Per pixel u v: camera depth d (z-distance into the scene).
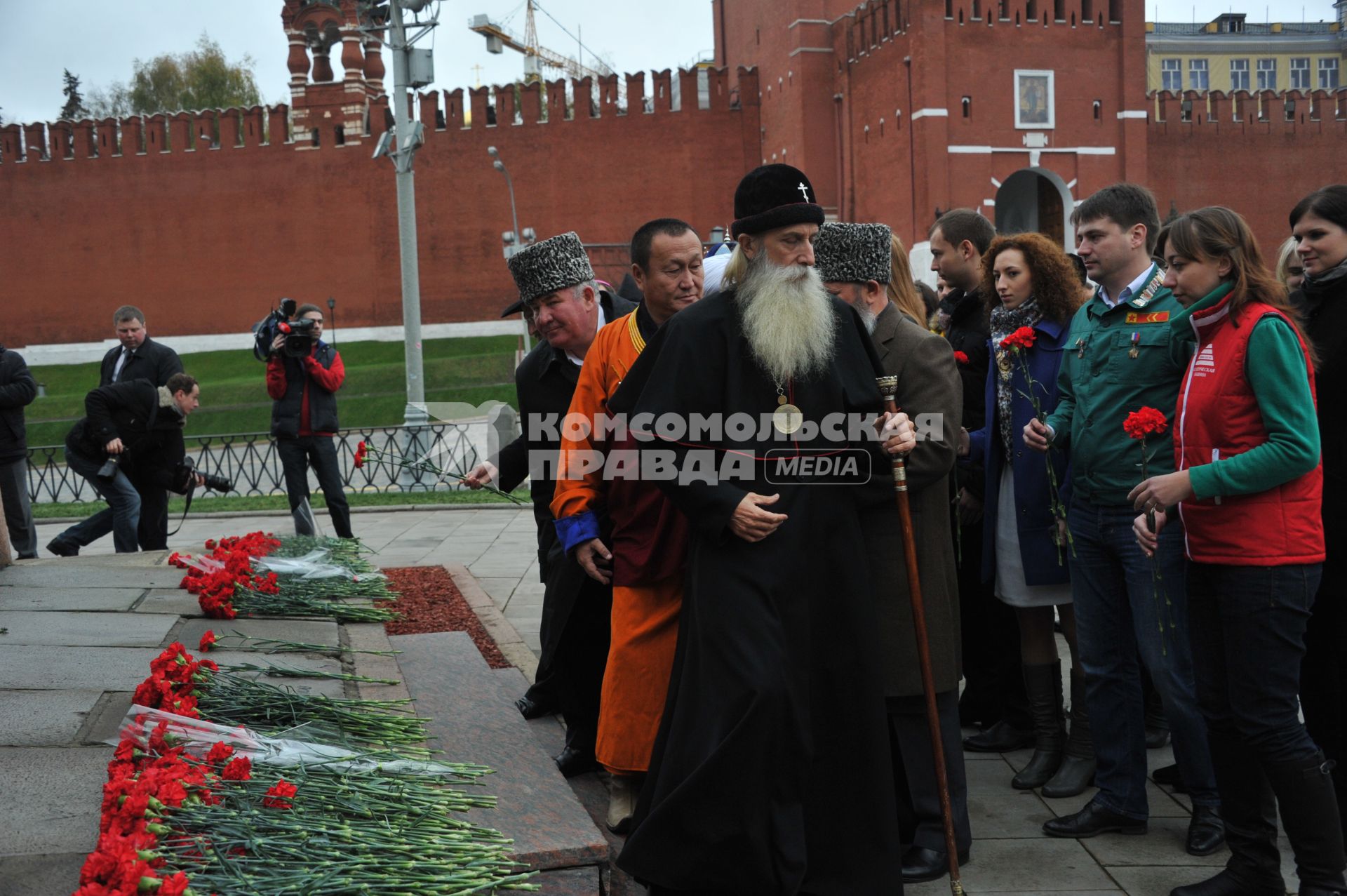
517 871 2.68
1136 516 3.39
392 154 16.03
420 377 16.27
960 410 3.28
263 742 2.91
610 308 3.92
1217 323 2.97
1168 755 4.27
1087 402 3.52
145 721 2.86
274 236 44.16
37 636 4.12
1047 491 3.81
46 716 3.21
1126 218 3.45
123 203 45.03
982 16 31.89
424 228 42.78
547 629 3.69
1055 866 3.26
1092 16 32.66
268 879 2.22
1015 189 37.25
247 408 33.25
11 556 5.79
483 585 7.62
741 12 41.81
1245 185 39.31
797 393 2.83
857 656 2.82
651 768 2.82
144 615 4.55
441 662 4.44
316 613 5.02
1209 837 3.32
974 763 4.24
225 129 44.22
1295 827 2.89
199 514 12.13
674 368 2.83
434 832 2.59
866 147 34.88
